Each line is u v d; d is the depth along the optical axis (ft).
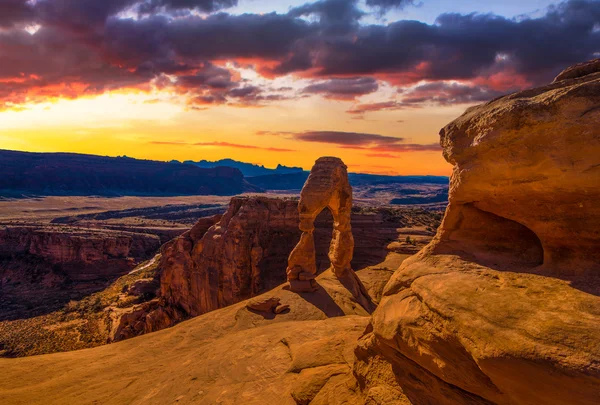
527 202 23.20
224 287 160.97
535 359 16.84
